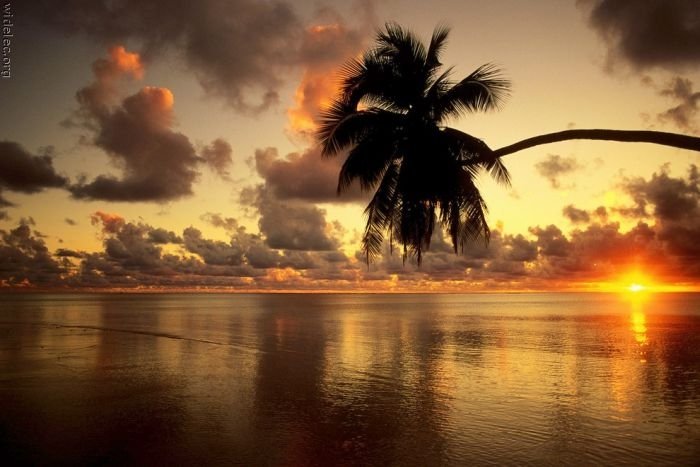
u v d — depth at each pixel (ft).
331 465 29.78
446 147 48.37
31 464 29.48
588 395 49.60
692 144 25.05
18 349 87.40
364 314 246.47
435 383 55.98
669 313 242.78
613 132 27.61
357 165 52.21
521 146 31.42
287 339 109.09
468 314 245.65
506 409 43.91
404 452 32.24
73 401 45.75
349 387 53.62
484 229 50.60
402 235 50.90
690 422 39.60
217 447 32.83
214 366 68.28
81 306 376.68
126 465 29.32
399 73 52.70
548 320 186.60
